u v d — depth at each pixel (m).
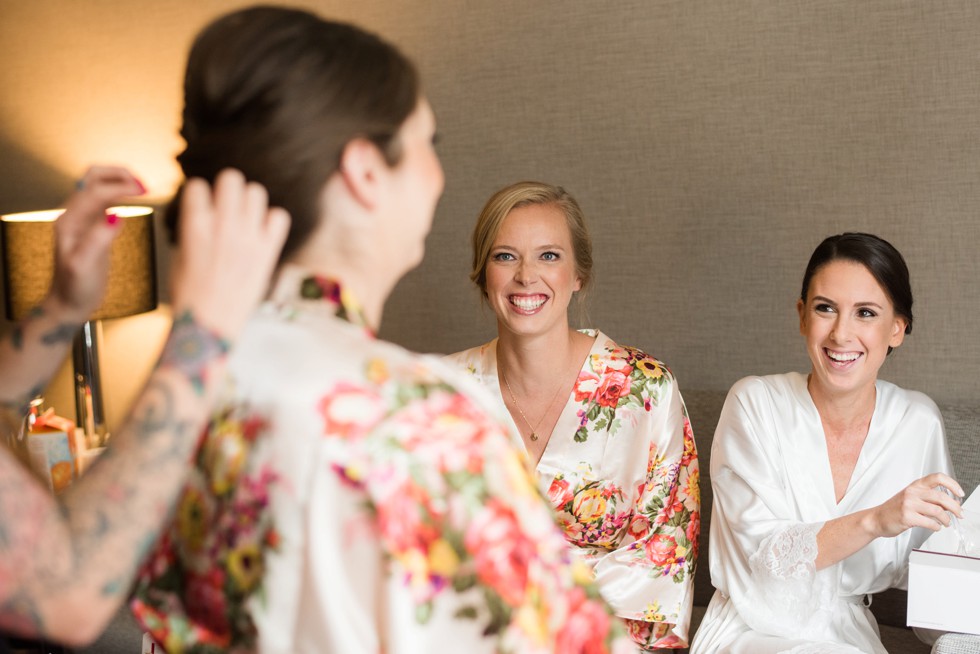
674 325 2.74
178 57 3.25
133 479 0.57
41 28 3.42
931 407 2.14
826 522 1.95
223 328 0.60
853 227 2.54
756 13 2.55
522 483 0.65
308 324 0.68
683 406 2.19
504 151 2.87
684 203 2.69
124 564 0.56
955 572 1.68
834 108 2.51
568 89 2.77
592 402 2.15
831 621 2.03
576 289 2.22
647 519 2.11
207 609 0.68
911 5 2.41
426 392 0.65
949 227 2.45
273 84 0.67
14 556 0.53
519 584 0.62
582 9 2.72
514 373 2.19
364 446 0.62
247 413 0.65
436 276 3.00
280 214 0.63
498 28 2.83
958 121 2.41
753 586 2.03
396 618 0.61
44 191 3.51
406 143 0.71
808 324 2.04
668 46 2.64
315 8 3.05
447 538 0.62
